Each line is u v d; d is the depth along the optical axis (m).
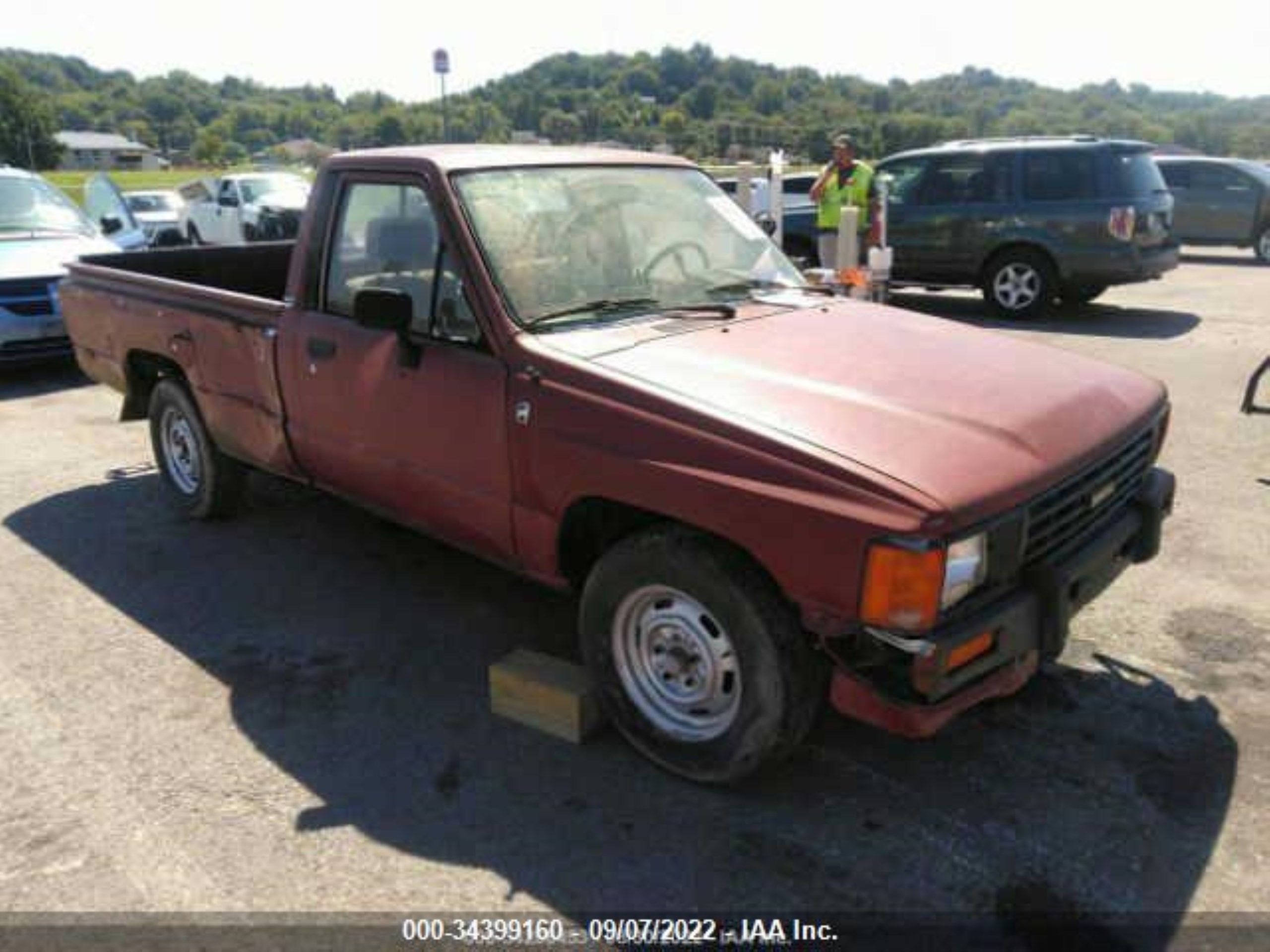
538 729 3.53
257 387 4.60
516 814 3.08
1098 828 2.97
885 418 2.93
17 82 117.44
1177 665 3.88
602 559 3.21
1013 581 2.88
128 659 4.05
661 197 4.21
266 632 4.27
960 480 2.67
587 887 2.77
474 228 3.57
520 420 3.32
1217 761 3.28
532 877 2.81
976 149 11.67
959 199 11.79
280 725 3.58
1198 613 4.30
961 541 2.58
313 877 2.82
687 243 4.12
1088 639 4.09
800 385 3.12
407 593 4.63
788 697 2.88
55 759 3.38
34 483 6.27
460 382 3.52
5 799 3.17
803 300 4.10
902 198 12.21
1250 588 4.52
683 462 2.91
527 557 3.52
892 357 3.45
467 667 3.98
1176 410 7.50
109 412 8.01
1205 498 5.66
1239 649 3.99
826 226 10.80
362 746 3.44
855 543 2.59
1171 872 2.79
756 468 2.78
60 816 3.09
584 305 3.62
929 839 2.93
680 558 2.96
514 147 4.12
